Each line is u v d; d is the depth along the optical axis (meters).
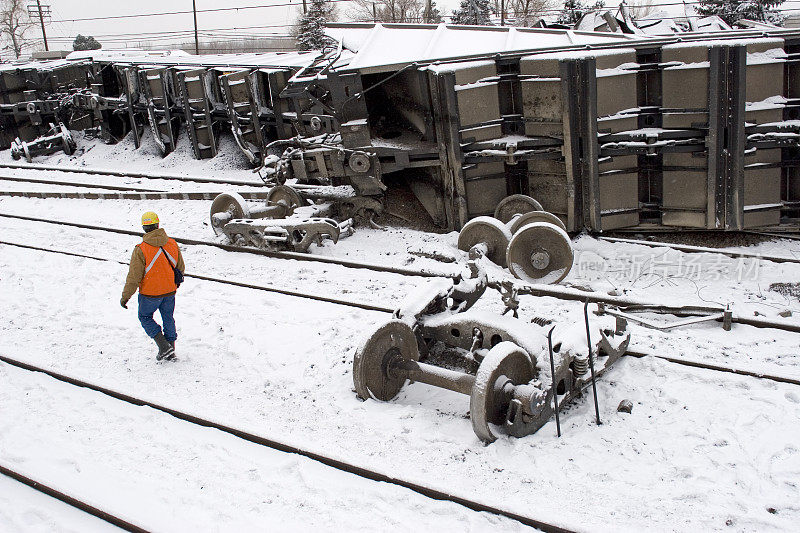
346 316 8.48
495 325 6.37
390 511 4.98
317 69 12.60
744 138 9.78
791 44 9.77
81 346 7.96
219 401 6.65
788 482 5.10
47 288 9.87
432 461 5.49
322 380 6.98
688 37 10.45
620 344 6.86
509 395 5.70
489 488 5.12
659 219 10.78
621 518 4.76
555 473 5.28
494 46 10.98
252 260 10.81
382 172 11.41
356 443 5.80
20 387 7.06
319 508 5.05
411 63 10.86
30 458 5.79
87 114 22.23
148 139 20.42
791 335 7.49
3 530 5.03
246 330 8.23
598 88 10.09
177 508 5.12
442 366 6.94
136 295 9.51
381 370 6.45
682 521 4.71
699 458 5.44
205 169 18.00
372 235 11.60
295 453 5.72
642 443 5.66
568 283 9.30
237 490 5.30
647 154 10.25
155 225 7.24
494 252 10.14
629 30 15.83
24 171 18.95
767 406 6.09
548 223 9.09
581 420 6.02
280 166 12.06
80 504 5.22
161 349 7.46
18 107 21.75
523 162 11.09
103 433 6.17
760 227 10.45
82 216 14.00
